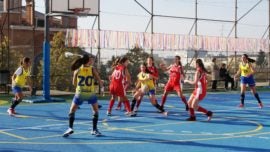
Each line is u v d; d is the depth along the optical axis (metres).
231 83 27.55
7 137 10.37
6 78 22.14
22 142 9.72
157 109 16.66
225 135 10.84
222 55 27.75
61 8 20.20
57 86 26.38
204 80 13.53
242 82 17.81
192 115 13.62
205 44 26.92
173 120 13.66
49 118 13.92
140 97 15.29
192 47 26.42
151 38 24.97
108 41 23.56
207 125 12.61
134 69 24.38
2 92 23.05
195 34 26.62
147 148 9.12
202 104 19.16
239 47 28.39
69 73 27.30
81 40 22.95
